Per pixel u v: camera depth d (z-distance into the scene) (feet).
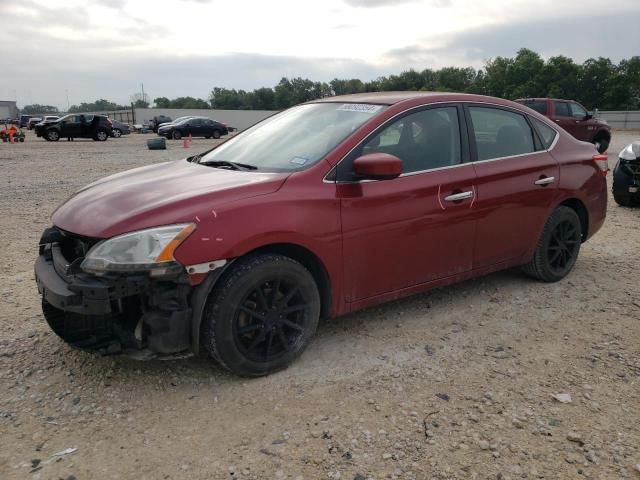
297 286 11.03
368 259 11.93
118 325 10.27
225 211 10.02
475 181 13.61
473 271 14.16
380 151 12.16
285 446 8.92
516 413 9.91
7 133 91.04
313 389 10.65
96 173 43.52
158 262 9.39
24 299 15.11
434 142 13.21
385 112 12.58
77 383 10.77
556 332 13.34
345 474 8.29
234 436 9.19
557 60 224.74
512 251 14.99
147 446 8.93
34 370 11.25
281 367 11.21
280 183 10.89
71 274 9.85
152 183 11.56
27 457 8.63
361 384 10.84
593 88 221.25
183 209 9.91
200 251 9.66
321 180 11.26
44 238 11.51
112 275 9.39
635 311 14.67
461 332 13.25
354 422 9.57
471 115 14.11
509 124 15.05
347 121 12.67
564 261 16.81
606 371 11.48
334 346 12.44
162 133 111.86
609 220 25.79
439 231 13.01
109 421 9.59
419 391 10.61
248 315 10.58
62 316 10.82
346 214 11.40
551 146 15.94
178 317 9.70
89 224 10.18
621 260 19.20
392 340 12.77
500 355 12.09
